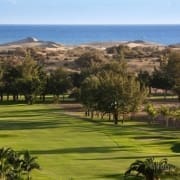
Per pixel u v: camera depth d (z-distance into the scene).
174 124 93.94
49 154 59.69
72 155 59.38
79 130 81.88
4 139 71.50
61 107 125.25
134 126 90.88
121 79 97.38
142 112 111.19
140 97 97.69
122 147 65.88
